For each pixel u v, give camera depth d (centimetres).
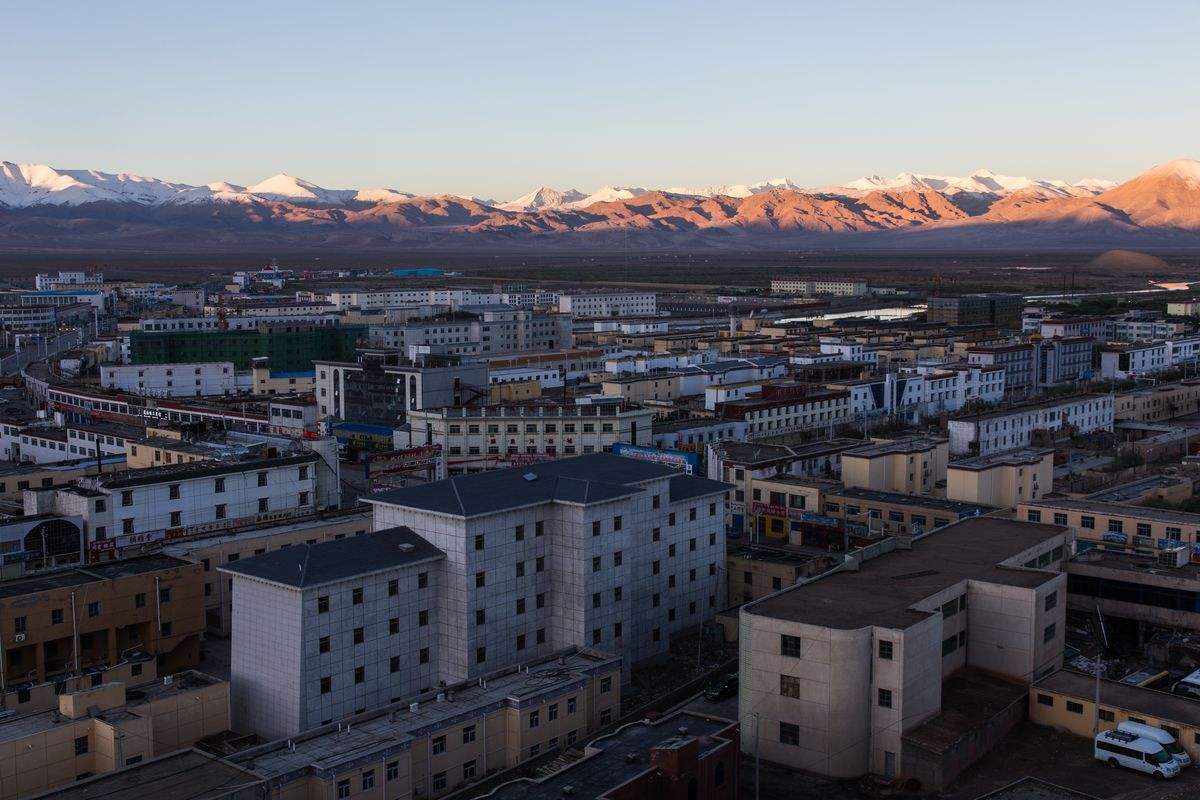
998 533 13350
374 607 10700
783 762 10094
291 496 16100
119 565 12656
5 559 13438
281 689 10319
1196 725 9719
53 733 8906
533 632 11744
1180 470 19538
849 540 16525
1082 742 10244
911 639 9775
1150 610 12525
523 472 12456
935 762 9481
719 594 14088
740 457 18788
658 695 11869
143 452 18238
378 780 8919
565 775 8700
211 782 8125
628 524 12081
